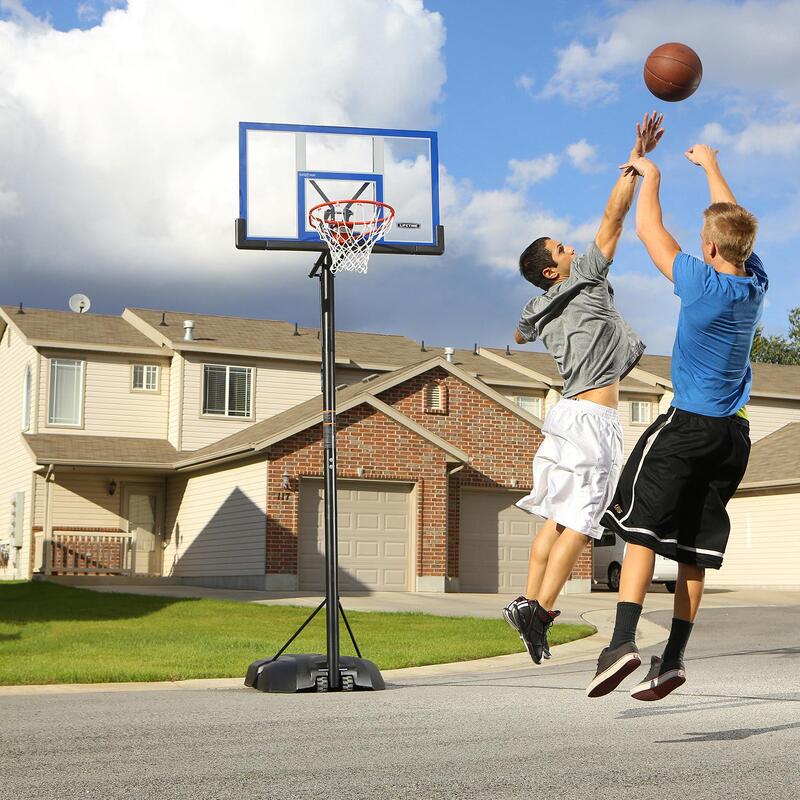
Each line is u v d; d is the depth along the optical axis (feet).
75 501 102.12
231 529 88.89
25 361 107.76
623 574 15.94
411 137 36.86
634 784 13.21
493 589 90.84
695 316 15.74
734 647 45.70
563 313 18.74
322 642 45.65
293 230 35.73
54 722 20.79
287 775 14.17
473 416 91.86
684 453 15.74
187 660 37.93
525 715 20.98
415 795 12.69
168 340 103.71
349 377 113.29
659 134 17.42
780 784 13.16
